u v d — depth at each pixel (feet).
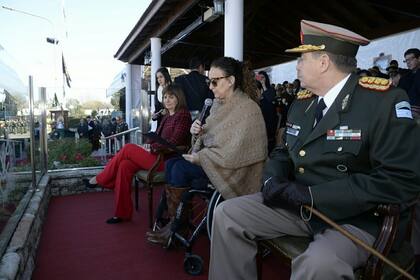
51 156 17.62
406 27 21.12
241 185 7.49
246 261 5.82
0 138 8.34
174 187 9.11
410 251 5.26
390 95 4.91
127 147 11.90
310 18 22.98
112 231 11.13
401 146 4.61
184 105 11.23
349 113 5.18
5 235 7.91
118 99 21.27
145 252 9.47
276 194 5.26
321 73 5.51
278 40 28.43
